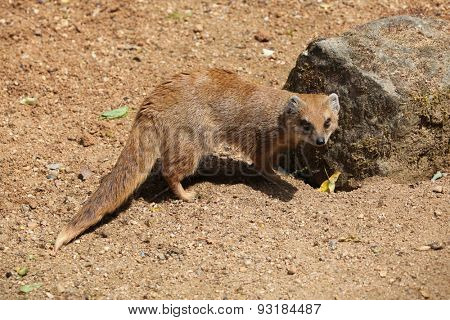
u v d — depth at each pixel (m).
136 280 5.52
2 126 7.37
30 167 6.87
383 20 6.93
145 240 5.95
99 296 5.35
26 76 7.99
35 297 5.34
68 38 8.53
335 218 6.06
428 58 6.59
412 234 5.80
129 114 7.57
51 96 7.79
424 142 6.46
